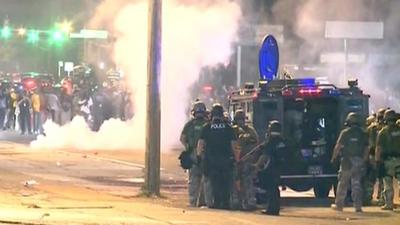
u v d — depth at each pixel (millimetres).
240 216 55000
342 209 60781
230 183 60469
